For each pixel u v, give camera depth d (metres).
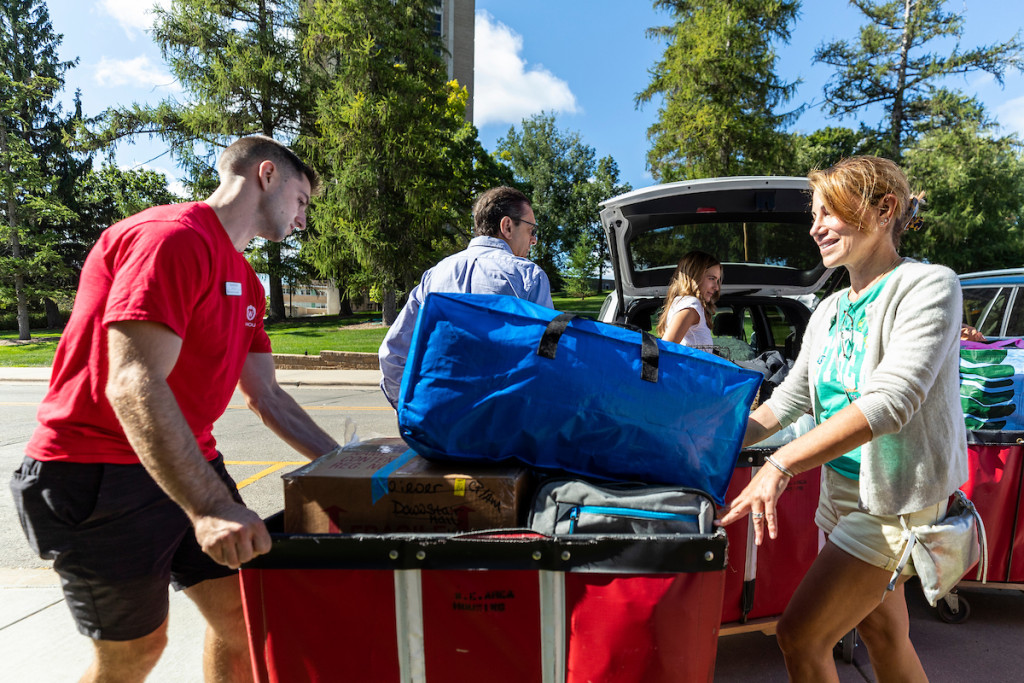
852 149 29.00
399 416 1.51
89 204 32.44
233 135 24.38
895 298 1.52
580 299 32.53
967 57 21.67
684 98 19.70
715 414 1.50
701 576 1.31
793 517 2.38
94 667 1.66
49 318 34.34
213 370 1.67
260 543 1.30
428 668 1.37
